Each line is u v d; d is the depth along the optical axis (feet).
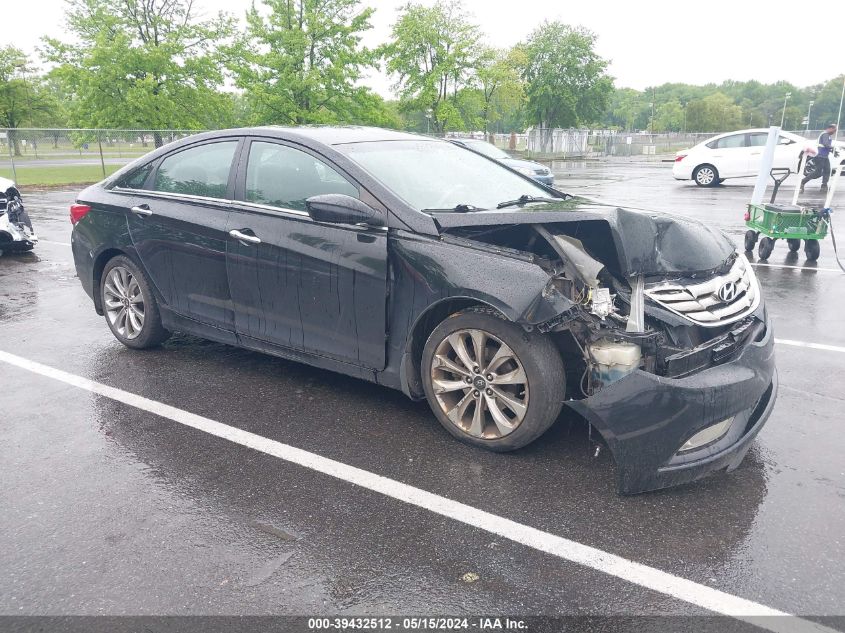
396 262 11.62
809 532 9.16
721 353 10.15
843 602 7.80
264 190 13.53
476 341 11.05
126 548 8.90
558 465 11.02
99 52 84.89
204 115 93.30
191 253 14.56
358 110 91.91
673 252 11.03
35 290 23.61
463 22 114.32
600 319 10.30
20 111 140.46
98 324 19.34
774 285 23.53
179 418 12.94
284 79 87.51
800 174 27.66
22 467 11.07
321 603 7.84
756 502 9.93
